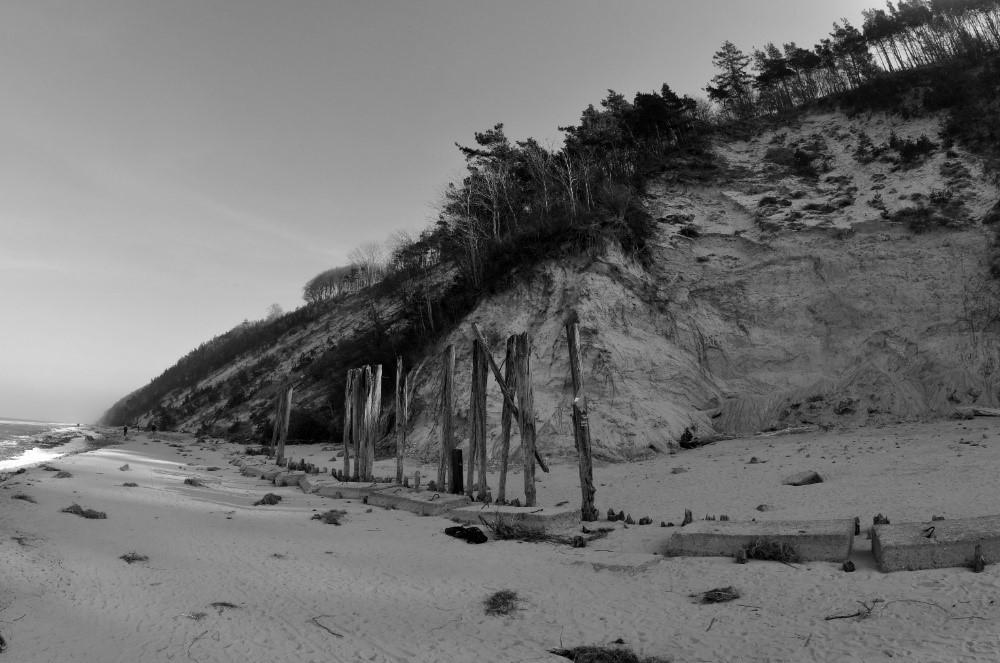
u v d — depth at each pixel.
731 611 7.01
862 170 34.47
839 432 22.56
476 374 16.14
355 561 10.18
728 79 55.53
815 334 27.59
